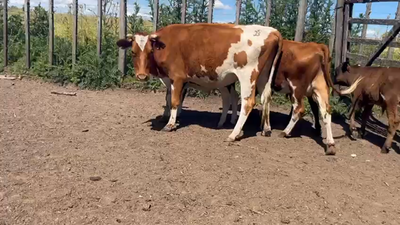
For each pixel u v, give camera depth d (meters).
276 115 8.73
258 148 6.41
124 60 10.74
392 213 4.47
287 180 5.16
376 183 5.30
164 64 6.91
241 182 5.00
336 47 9.13
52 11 11.30
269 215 4.23
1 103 8.45
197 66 6.80
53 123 7.20
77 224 3.85
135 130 7.05
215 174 5.20
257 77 6.64
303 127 7.92
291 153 6.30
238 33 6.52
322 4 9.91
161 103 9.36
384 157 6.43
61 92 9.88
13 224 3.79
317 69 6.60
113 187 4.65
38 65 11.41
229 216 4.15
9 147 5.78
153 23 10.68
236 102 7.80
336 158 6.20
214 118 8.30
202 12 10.68
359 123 8.34
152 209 4.21
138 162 5.46
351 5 8.82
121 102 9.24
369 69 7.14
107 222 3.92
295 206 4.46
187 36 6.76
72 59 11.34
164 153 5.89
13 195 4.31
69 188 4.55
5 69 12.06
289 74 6.79
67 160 5.39
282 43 6.73
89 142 6.23
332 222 4.17
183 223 3.98
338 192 4.91
